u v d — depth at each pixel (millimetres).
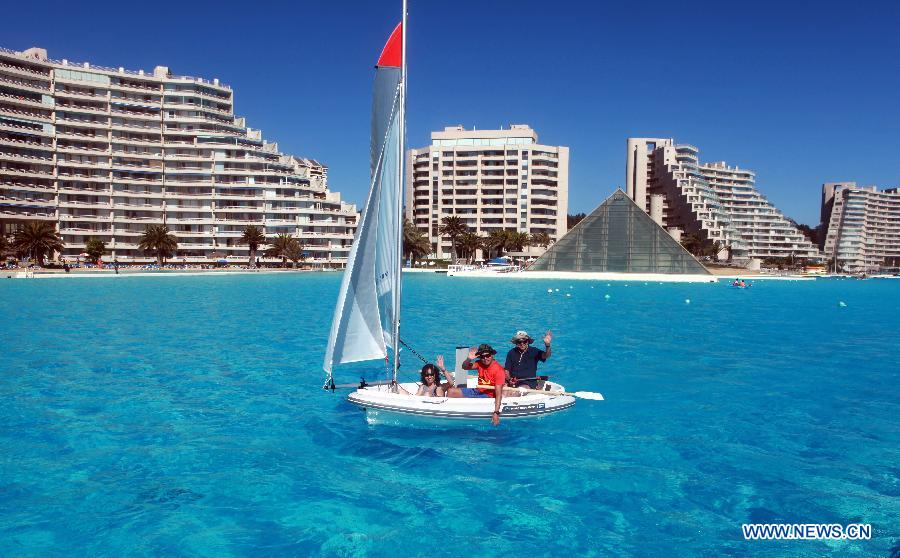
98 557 7051
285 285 72125
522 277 97750
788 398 14828
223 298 48875
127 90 130500
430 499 8766
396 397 11969
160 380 16500
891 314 40406
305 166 166750
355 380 16719
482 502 8672
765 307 46062
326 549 7293
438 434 11742
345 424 12406
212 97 139750
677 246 100125
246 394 14961
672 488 9180
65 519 8008
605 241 102938
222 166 137625
